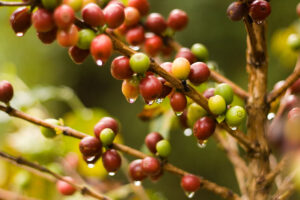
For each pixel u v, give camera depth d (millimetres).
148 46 807
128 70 676
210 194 1896
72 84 2582
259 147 750
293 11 1972
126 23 790
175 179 2078
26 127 955
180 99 697
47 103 2154
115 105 2508
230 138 849
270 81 1888
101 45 658
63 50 2531
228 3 2076
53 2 645
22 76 2387
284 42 1176
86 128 951
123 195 908
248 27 722
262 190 751
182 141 2121
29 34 2445
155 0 2191
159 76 703
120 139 933
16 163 767
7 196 870
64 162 930
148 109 853
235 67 2074
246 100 767
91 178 956
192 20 2092
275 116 788
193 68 694
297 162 592
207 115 724
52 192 944
